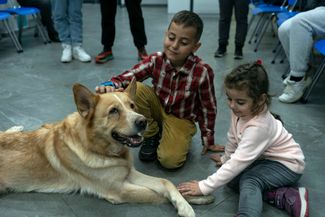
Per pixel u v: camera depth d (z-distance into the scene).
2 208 1.78
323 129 2.58
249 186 1.68
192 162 2.19
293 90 2.99
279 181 1.75
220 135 2.50
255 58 4.39
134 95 1.90
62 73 3.80
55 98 3.11
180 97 2.09
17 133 1.99
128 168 1.86
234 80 1.62
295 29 2.89
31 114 2.79
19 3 5.15
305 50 2.89
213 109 2.16
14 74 3.77
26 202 1.83
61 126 1.91
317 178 2.00
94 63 4.16
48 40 5.25
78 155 1.78
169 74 2.06
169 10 7.42
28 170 1.88
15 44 4.62
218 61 4.26
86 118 1.71
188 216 1.67
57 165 1.86
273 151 1.77
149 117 2.23
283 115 2.81
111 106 1.70
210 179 1.74
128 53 4.57
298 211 1.66
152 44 4.95
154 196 1.81
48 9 5.01
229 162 1.70
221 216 1.73
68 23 4.23
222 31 4.33
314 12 2.88
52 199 1.85
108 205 1.81
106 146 1.76
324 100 3.11
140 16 4.02
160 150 2.10
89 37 5.41
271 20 5.15
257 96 1.63
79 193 1.91
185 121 2.19
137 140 1.70
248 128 1.68
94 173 1.79
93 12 7.54
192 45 1.92
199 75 2.04
